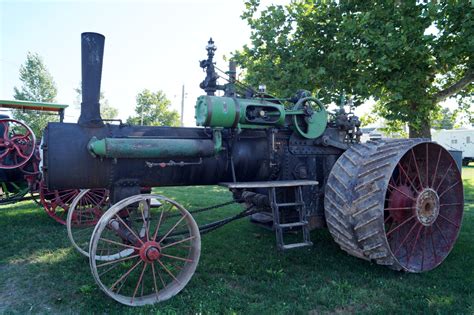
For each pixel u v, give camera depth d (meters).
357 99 8.13
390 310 3.38
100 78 4.00
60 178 3.75
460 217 4.66
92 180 3.89
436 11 6.78
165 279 4.09
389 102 8.02
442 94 8.82
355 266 4.52
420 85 7.84
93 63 3.93
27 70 35.00
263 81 8.16
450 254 4.98
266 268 4.45
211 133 4.44
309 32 8.27
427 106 7.81
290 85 7.88
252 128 4.45
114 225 3.94
